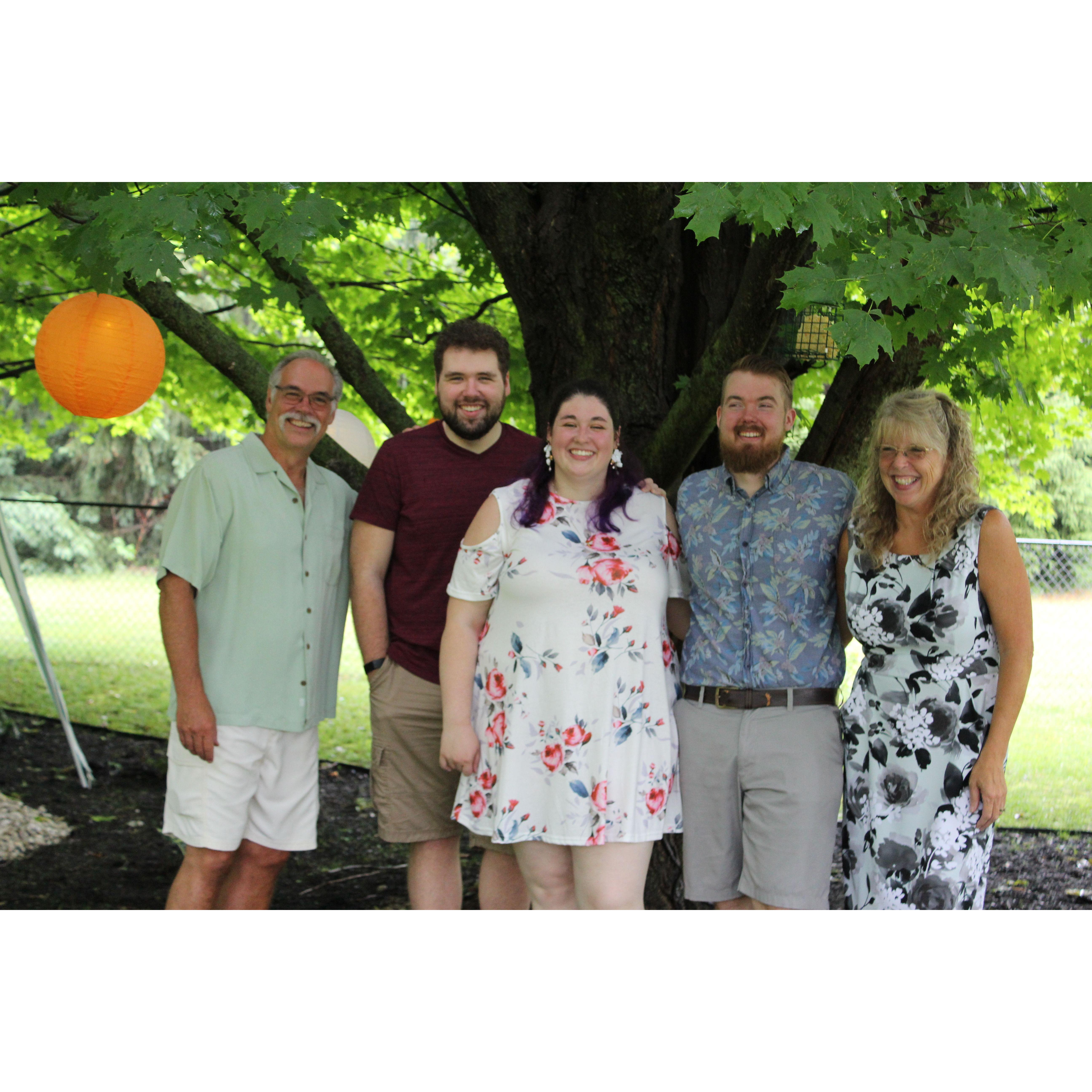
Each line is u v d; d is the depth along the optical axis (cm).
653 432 407
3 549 546
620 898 292
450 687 300
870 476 288
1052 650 1084
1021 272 262
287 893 546
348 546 356
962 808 285
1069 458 1566
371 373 439
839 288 268
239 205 290
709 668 301
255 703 331
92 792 695
